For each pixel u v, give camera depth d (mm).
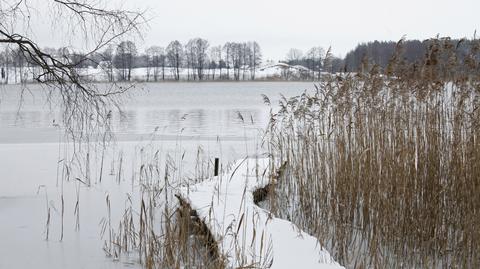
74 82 11352
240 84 110562
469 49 8672
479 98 8781
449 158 8742
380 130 9484
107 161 16531
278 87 95250
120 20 11242
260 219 8469
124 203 11328
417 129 9008
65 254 8312
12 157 17234
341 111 10133
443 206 8406
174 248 7516
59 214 10516
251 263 6305
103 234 9227
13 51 11055
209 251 7527
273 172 10320
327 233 8305
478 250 7676
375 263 7398
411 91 9273
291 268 6523
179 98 61781
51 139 22078
